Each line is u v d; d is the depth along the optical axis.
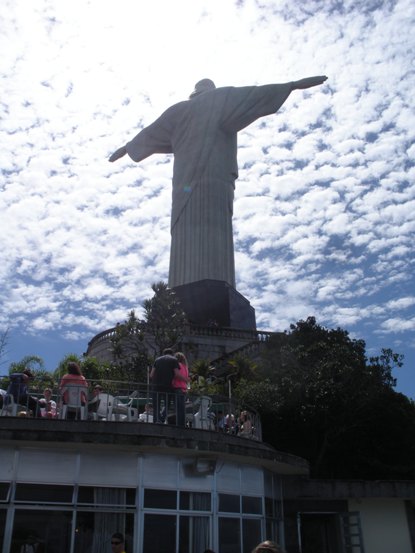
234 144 61.06
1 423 13.79
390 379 33.16
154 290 42.31
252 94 59.12
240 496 16.88
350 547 21.44
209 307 51.47
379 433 32.19
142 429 14.62
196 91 64.12
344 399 31.08
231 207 58.53
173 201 58.59
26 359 35.03
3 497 13.47
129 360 40.84
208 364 36.91
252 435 19.28
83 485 14.08
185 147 59.59
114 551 10.73
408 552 21.95
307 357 33.78
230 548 15.86
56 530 13.56
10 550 13.12
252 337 47.84
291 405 31.30
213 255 54.72
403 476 31.02
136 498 14.34
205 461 15.50
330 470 32.09
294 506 21.28
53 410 16.08
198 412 17.25
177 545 14.58
